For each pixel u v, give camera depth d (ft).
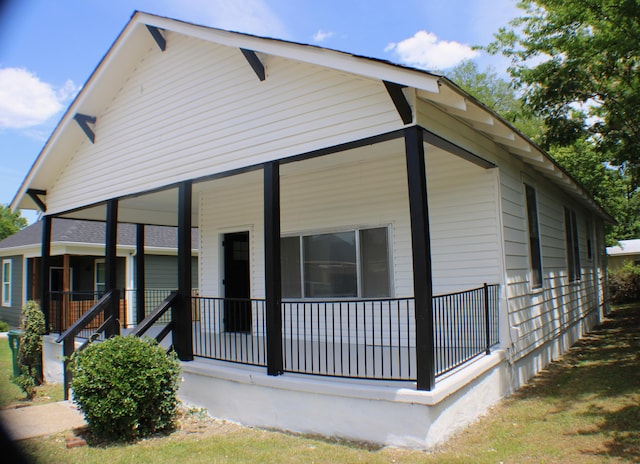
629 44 29.99
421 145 14.60
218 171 19.98
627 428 14.89
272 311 17.25
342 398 15.03
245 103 19.21
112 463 13.83
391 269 22.62
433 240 21.74
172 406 17.26
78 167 28.45
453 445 14.02
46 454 14.74
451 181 21.49
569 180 28.40
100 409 15.47
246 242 31.35
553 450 13.50
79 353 16.99
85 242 46.09
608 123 37.70
